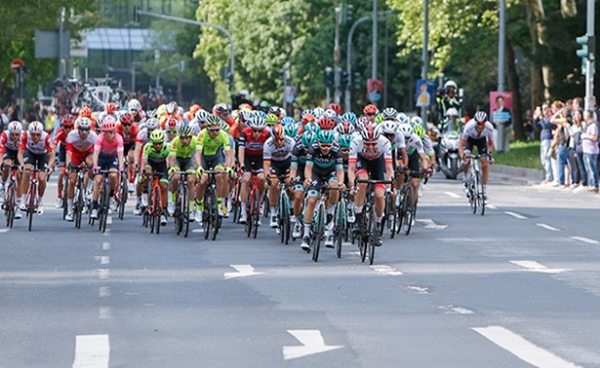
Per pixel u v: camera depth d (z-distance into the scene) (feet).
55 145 179.01
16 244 152.46
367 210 132.98
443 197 231.50
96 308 100.42
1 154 172.24
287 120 173.88
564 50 377.50
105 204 169.48
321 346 83.56
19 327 91.71
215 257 138.00
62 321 94.27
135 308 100.32
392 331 89.45
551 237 160.25
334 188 137.69
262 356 80.23
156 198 167.53
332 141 135.74
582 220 185.26
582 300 104.58
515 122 453.58
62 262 133.28
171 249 146.82
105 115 211.00
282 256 138.92
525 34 449.48
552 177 269.85
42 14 398.62
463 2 433.89
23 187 171.12
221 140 162.61
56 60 517.96
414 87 618.85
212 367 76.84
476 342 85.10
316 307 100.63
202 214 162.30
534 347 83.20
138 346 83.82
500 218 188.14
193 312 98.07
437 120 327.88
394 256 138.31
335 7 631.56
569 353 81.15
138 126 197.47
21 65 388.98
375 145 133.59
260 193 161.17
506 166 318.65
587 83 282.77
